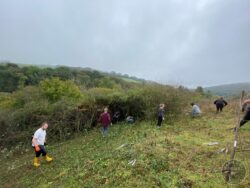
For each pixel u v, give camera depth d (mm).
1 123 21719
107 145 15172
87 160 12656
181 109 21406
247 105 11109
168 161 10312
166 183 8867
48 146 19047
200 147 12180
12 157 18453
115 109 22625
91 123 22062
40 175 12680
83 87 31547
